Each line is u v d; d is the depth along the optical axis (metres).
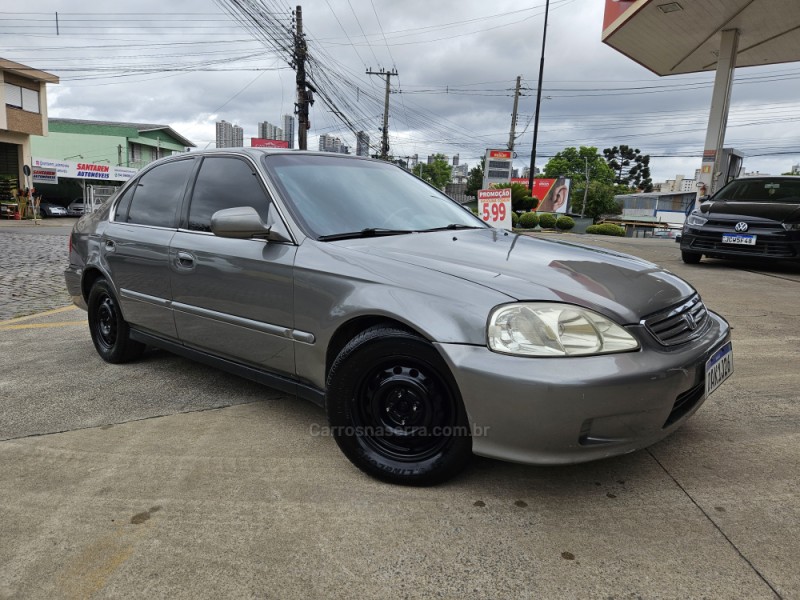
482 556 1.93
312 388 2.67
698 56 16.20
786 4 12.03
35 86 28.80
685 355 2.18
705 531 2.04
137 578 1.84
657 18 13.02
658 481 2.38
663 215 56.53
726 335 2.55
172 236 3.33
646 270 2.62
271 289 2.71
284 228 2.74
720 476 2.42
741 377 3.66
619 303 2.15
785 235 7.66
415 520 2.13
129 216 3.82
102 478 2.47
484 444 2.12
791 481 2.38
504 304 2.09
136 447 2.76
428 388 2.24
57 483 2.43
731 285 7.01
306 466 2.55
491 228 3.41
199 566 1.90
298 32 19.39
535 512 2.17
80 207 34.12
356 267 2.44
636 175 93.44
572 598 1.73
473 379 2.05
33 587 1.81
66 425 3.02
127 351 3.98
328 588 1.79
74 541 2.04
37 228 20.98
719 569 1.85
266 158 3.07
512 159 35.50
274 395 3.43
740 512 2.16
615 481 2.38
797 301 6.02
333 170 3.26
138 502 2.28
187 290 3.19
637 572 1.84
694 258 8.98
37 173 31.66
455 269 2.32
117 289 3.77
